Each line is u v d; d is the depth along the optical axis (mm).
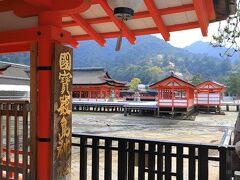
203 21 4137
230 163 3670
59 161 4004
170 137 20562
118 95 56031
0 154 4375
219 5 3990
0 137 4371
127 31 5090
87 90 49031
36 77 3938
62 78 4016
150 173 4008
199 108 44000
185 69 127312
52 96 3863
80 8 3756
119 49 4441
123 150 4145
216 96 42562
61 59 3988
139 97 55438
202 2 3699
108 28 5223
